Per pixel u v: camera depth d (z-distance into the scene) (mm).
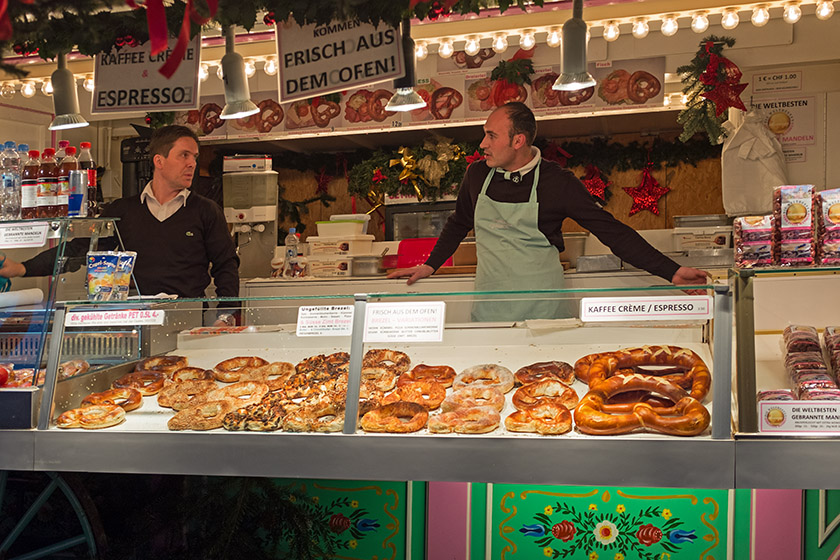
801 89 4566
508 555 2246
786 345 2076
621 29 4621
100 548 2445
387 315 2061
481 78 4832
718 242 4691
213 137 5324
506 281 3328
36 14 2133
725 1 4316
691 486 1790
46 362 2170
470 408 1999
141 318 2314
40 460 2082
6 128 5820
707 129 4480
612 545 2180
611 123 5176
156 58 2400
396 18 2020
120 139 6188
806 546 2086
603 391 2008
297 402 2098
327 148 5988
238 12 2133
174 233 3467
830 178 4562
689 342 2201
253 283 5195
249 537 2371
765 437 1772
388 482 2344
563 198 3230
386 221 5578
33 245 2303
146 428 2096
